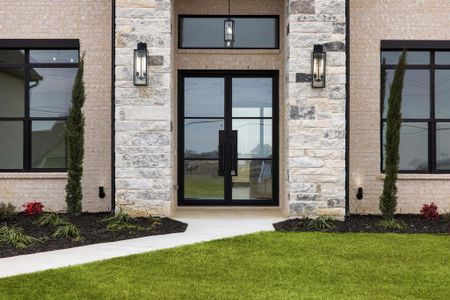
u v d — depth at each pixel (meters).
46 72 11.48
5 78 11.48
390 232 8.89
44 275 5.96
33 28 11.22
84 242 7.95
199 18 11.86
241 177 11.92
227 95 11.88
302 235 8.44
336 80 10.09
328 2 10.12
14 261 6.74
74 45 11.20
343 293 5.40
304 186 10.05
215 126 11.94
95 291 5.39
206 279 5.91
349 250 7.38
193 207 11.80
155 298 5.19
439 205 11.24
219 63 11.70
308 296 5.27
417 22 11.37
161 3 10.13
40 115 11.48
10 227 8.73
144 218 9.85
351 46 11.30
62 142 11.46
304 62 10.10
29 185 11.18
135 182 10.06
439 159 11.53
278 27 11.78
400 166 11.52
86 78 11.20
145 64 9.98
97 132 11.20
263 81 11.88
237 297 5.23
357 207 11.24
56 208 11.16
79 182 9.71
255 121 11.92
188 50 11.66
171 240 8.12
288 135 10.25
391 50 11.48
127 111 10.08
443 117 11.55
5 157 11.48
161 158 10.09
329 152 10.06
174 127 11.26
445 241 8.03
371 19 11.34
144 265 6.47
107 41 11.23
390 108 9.59
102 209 11.19
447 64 11.52
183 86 11.86
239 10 11.80
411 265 6.57
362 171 11.27
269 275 6.08
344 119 10.07
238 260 6.77
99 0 11.24
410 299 5.22
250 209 11.59
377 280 5.91
